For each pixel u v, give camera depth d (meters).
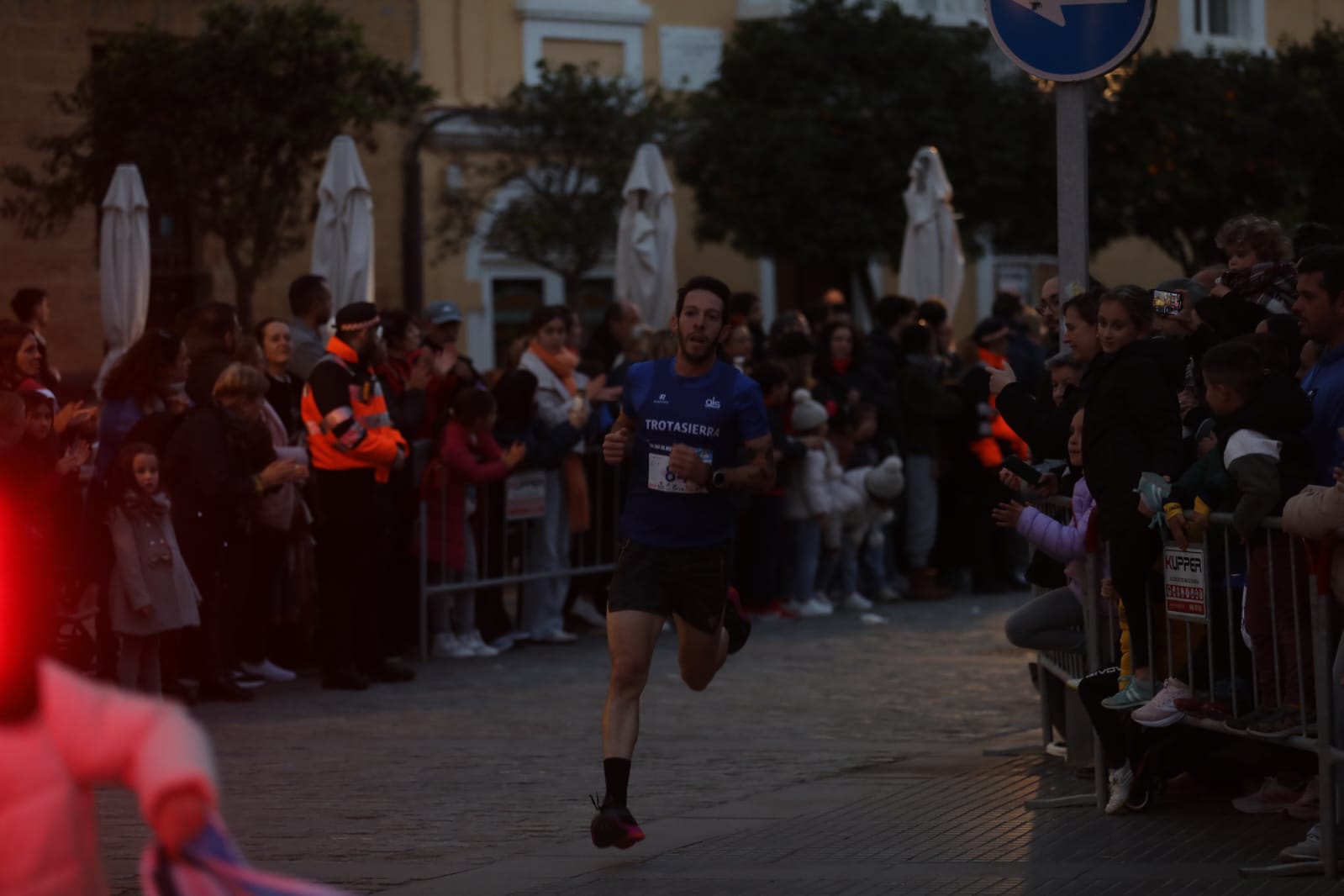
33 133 40.72
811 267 53.44
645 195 30.58
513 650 23.53
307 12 37.31
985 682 20.36
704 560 12.44
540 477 23.73
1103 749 12.80
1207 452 12.17
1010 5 13.42
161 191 37.94
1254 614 11.37
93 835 5.66
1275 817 12.32
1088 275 13.74
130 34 38.50
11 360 18.14
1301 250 14.32
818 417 26.27
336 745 16.75
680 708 18.78
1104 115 51.97
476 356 48.88
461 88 48.84
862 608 27.19
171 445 18.91
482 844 12.48
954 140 47.53
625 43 51.75
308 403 19.89
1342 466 10.51
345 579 20.11
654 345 23.66
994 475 28.75
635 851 12.12
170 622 17.95
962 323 58.62
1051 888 10.51
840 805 13.47
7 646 5.46
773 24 48.72
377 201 46.62
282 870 11.66
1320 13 64.94
